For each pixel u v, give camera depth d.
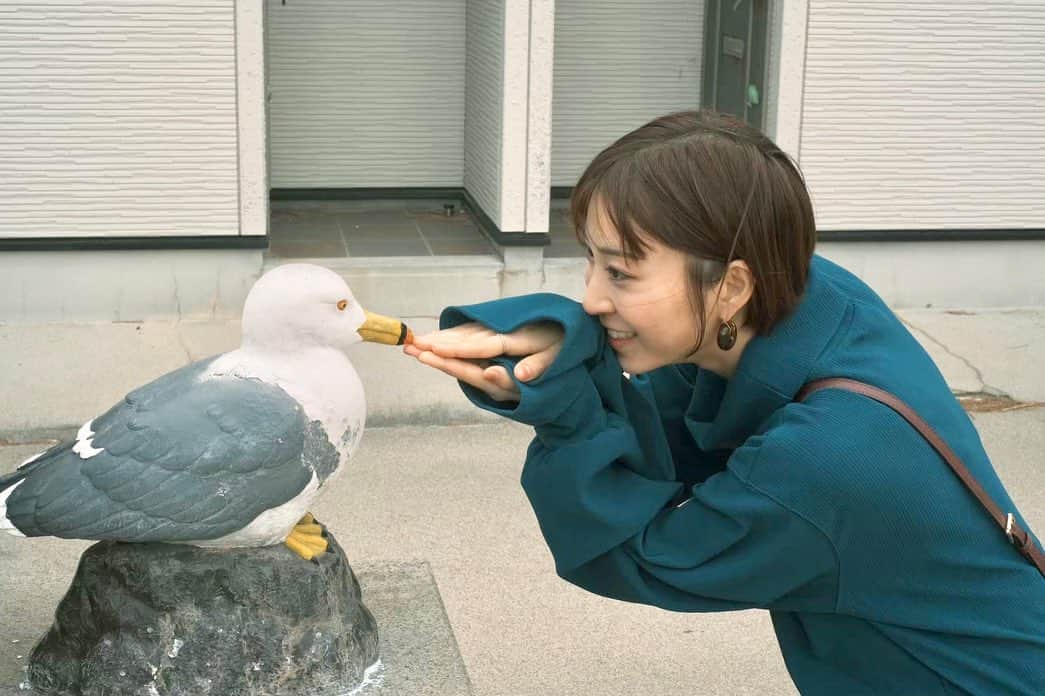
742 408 1.67
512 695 3.67
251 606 2.44
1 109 6.31
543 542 4.62
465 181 8.46
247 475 2.31
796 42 6.89
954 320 7.13
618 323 1.62
